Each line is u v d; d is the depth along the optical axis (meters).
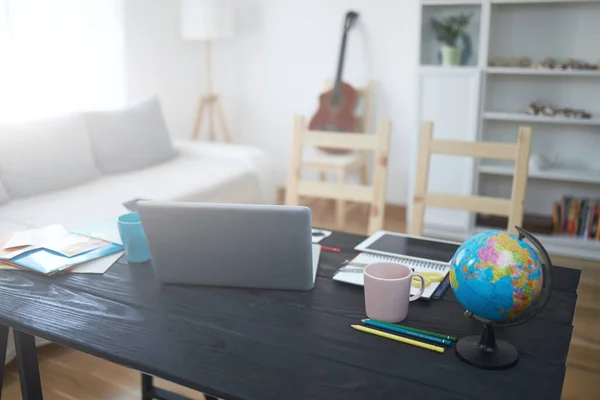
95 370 2.06
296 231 1.15
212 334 1.05
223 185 3.11
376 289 1.07
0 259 1.37
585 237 3.30
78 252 1.41
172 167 3.33
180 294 1.21
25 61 3.12
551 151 3.52
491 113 3.36
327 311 1.14
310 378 0.91
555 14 3.31
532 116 3.25
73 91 3.40
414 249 1.45
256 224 1.15
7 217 2.42
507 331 1.05
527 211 3.64
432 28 3.51
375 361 0.96
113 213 2.51
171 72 4.22
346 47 4.02
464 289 0.93
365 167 3.97
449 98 3.41
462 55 3.46
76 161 2.92
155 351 1.00
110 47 3.56
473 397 0.86
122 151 3.18
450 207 1.81
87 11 3.40
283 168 4.46
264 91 4.37
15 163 2.67
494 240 0.93
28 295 1.21
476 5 3.39
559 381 0.90
